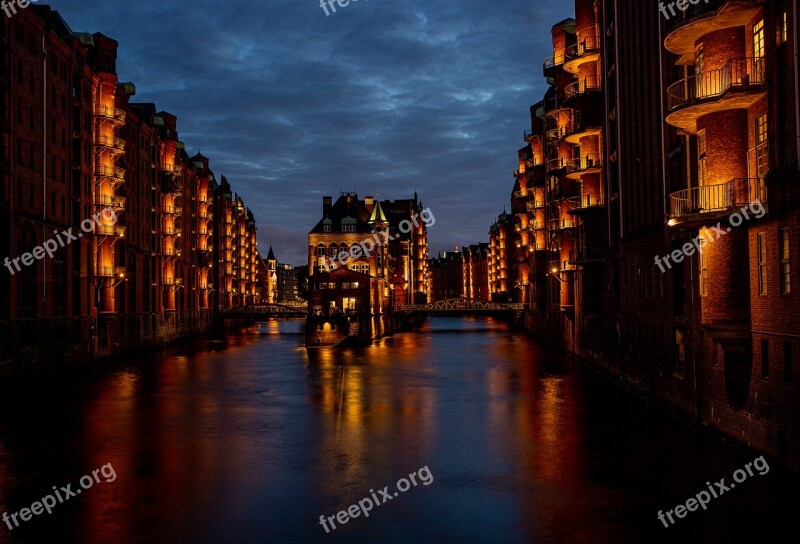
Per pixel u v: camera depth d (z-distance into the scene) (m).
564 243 63.03
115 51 68.38
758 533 17.86
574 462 24.84
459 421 33.19
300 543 17.77
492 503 20.66
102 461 25.73
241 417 34.78
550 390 42.81
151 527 18.86
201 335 111.81
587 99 48.53
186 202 105.31
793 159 20.08
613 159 44.47
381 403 39.06
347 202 123.50
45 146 53.06
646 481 22.30
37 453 27.00
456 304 126.12
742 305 23.44
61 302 56.69
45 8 54.47
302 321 192.62
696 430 28.62
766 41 21.72
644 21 35.34
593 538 17.83
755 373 22.94
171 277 91.19
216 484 22.73
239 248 162.00
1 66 46.53
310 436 30.05
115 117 66.19
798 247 19.77
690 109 24.16
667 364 32.75
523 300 115.25
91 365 60.62
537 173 93.44
